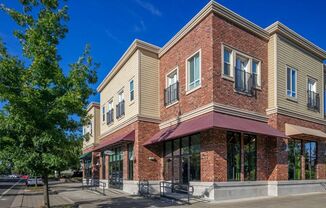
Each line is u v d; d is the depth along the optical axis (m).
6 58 11.62
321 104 22.16
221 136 16.09
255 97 18.14
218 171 15.65
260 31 18.88
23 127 11.16
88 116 13.09
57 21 12.69
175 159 19.45
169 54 21.17
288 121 18.84
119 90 25.67
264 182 17.61
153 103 21.83
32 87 11.59
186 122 18.27
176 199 16.05
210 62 16.59
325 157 21.69
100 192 22.50
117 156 25.08
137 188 20.17
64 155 11.88
